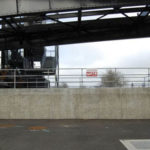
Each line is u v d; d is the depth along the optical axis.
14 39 25.73
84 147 8.36
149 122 14.51
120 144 8.79
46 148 8.23
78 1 17.92
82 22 23.61
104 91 15.95
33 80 24.83
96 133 10.88
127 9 21.08
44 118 15.77
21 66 30.73
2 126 12.98
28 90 15.96
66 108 15.83
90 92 15.93
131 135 10.42
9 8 17.84
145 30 24.08
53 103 15.86
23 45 26.59
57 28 24.59
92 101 15.88
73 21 23.97
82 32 25.05
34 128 12.28
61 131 11.38
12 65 30.12
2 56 29.47
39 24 24.88
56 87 17.72
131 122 14.50
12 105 15.88
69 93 15.91
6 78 23.70
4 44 26.05
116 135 10.41
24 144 8.79
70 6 17.91
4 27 25.53
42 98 15.88
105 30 24.69
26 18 22.83
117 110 15.88
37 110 15.83
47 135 10.41
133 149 8.13
